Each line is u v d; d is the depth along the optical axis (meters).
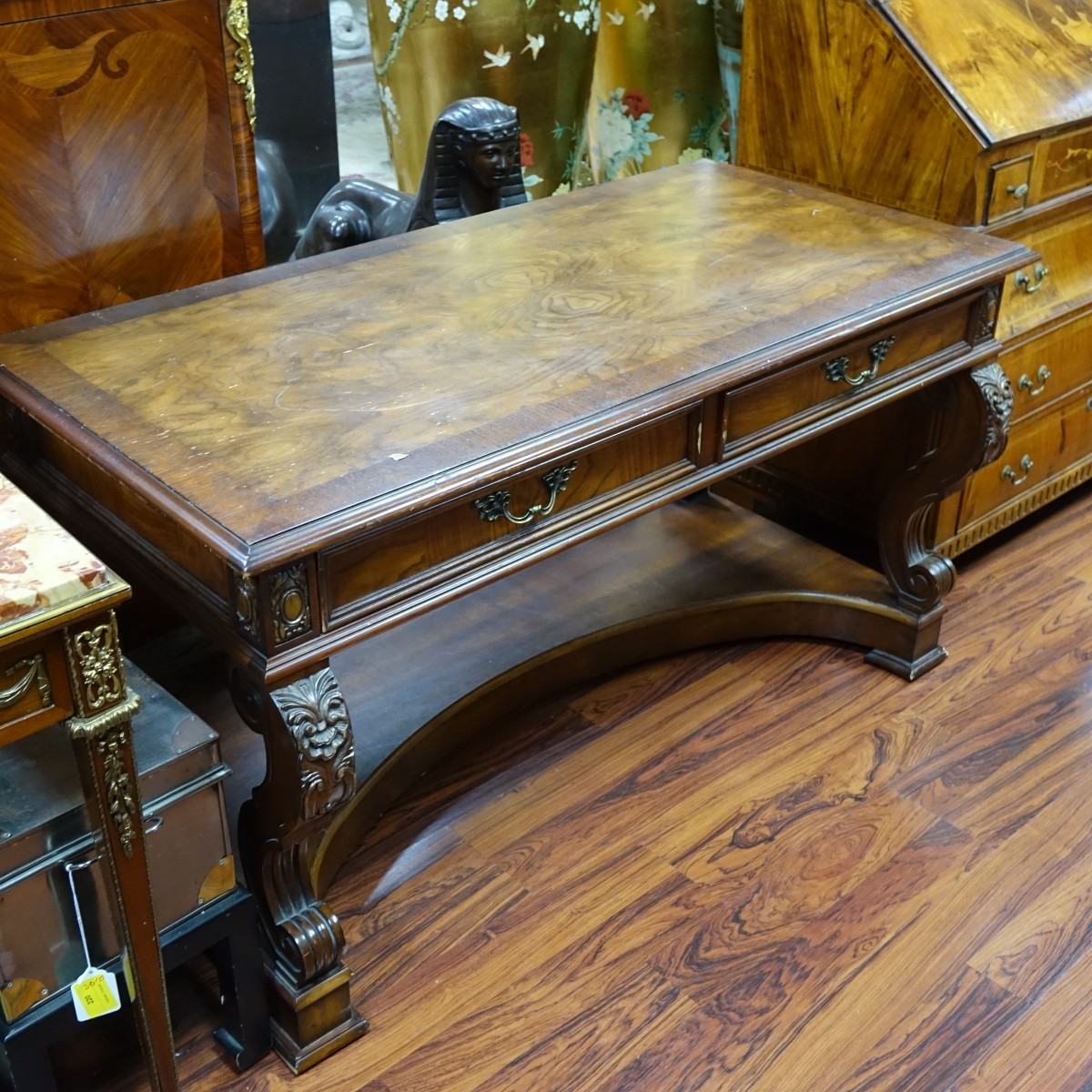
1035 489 2.95
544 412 1.64
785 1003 1.85
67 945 1.53
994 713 2.45
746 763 2.33
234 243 2.22
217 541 1.39
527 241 2.21
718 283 2.04
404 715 2.21
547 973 1.90
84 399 1.67
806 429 1.97
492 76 3.05
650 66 3.39
